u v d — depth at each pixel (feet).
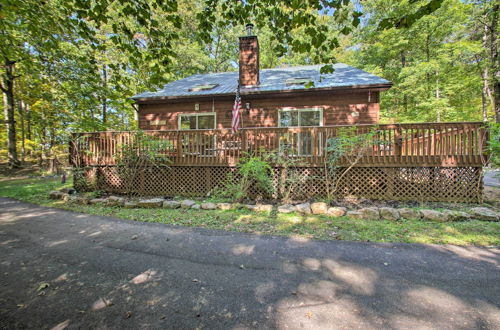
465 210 16.42
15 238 12.46
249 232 13.25
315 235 12.68
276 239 12.17
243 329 5.90
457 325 6.00
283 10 11.64
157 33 12.96
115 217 16.37
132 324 6.08
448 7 43.70
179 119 31.53
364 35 56.75
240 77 30.89
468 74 46.52
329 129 20.08
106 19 12.13
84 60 15.47
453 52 44.52
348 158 19.49
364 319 6.24
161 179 23.17
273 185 21.02
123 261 9.79
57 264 9.53
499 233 12.61
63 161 47.26
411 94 50.75
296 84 28.68
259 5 12.03
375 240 11.93
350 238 12.20
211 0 12.35
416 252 10.48
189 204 18.65
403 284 7.95
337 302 7.00
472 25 45.78
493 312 6.50
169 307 6.79
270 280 8.28
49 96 39.27
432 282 8.06
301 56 71.41
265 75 35.94
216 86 32.53
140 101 31.09
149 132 23.09
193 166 22.62
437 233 12.73
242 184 19.58
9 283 8.07
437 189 18.84
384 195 19.62
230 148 21.88
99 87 24.31
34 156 53.72
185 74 69.62
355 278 8.37
